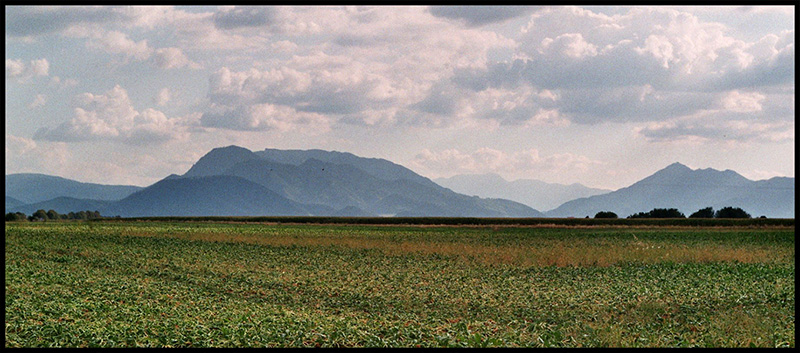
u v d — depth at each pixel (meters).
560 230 97.19
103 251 54.91
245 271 41.88
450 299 30.22
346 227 106.62
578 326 22.73
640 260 47.81
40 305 25.48
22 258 47.59
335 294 32.38
